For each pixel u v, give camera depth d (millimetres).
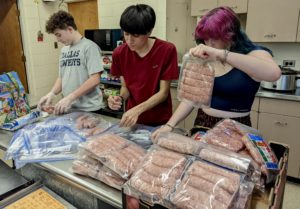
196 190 681
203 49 998
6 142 1287
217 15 1097
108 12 4012
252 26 2627
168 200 678
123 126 1337
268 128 2494
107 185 897
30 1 3918
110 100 1527
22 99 1628
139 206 731
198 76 1068
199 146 857
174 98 2662
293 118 2344
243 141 912
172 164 777
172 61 1468
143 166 810
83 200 1084
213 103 1291
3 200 1051
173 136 943
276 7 2457
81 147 990
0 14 4074
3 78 1544
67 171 997
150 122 1560
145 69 1505
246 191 700
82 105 1802
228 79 1214
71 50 1824
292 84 2445
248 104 1272
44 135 1229
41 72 4234
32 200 1062
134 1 3680
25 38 3988
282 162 880
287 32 2449
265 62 996
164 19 3424
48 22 1749
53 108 1641
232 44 1136
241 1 2641
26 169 1269
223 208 627
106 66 3514
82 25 4520
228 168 758
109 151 936
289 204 2189
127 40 1358
